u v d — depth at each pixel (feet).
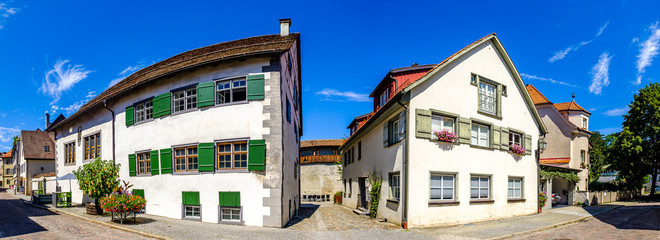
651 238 35.24
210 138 43.21
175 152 46.44
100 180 47.60
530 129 56.59
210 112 43.65
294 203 56.85
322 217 53.31
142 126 50.44
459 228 40.91
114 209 39.58
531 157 55.83
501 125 51.44
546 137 86.53
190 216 44.39
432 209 42.24
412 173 41.16
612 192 83.25
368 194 58.90
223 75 43.52
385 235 37.01
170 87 47.29
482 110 49.11
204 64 42.96
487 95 50.78
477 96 48.49
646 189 134.10
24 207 62.75
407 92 41.81
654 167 93.76
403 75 52.70
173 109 47.03
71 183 69.97
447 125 45.70
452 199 44.37
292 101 54.39
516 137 54.70
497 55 52.70
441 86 44.80
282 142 41.16
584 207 65.36
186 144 44.83
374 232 38.70
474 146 46.91
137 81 52.42
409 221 40.73
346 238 35.35
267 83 41.91
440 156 43.50
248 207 40.93
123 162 53.06
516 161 53.06
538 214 53.93
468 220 44.96
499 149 50.37
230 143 42.73
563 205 69.41
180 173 45.16
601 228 41.98
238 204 41.19
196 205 43.55
